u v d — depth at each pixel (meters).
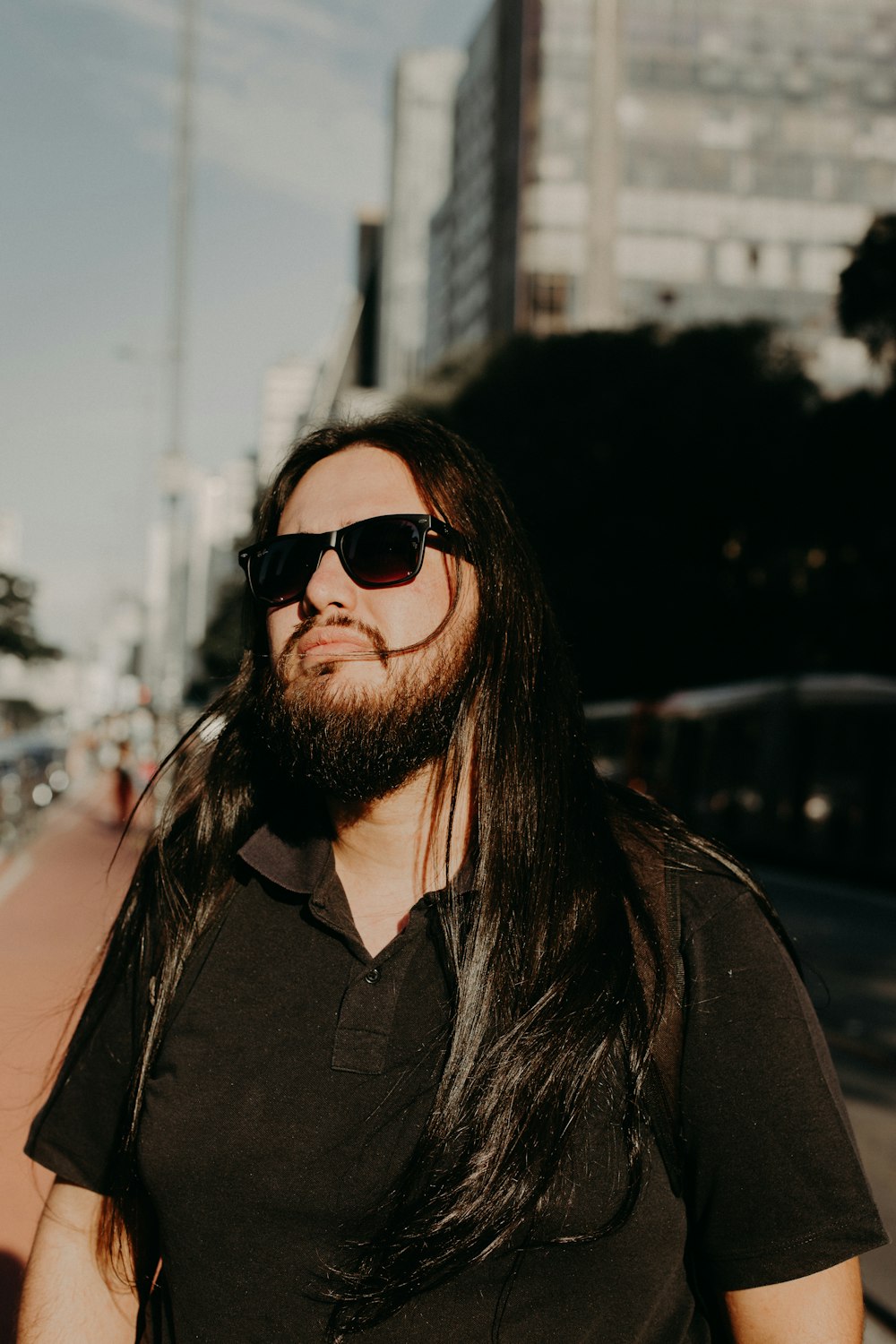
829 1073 1.24
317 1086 1.25
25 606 40.72
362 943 1.30
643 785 25.61
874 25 63.78
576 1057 1.20
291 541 1.46
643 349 30.58
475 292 71.38
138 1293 1.41
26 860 15.83
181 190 22.53
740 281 62.81
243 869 1.42
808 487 25.62
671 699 25.42
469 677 1.41
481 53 72.31
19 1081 4.89
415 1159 1.19
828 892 17.27
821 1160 1.19
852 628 25.17
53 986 6.70
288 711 1.40
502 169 67.12
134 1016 1.40
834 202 63.25
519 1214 1.16
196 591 123.75
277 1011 1.29
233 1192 1.23
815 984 9.52
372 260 125.88
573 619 29.69
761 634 28.92
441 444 1.53
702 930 1.28
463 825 1.39
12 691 99.25
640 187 62.97
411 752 1.37
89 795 32.88
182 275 22.75
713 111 63.38
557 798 1.37
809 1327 1.18
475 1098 1.20
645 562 29.27
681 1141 1.23
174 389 23.09
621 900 1.28
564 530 29.72
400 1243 1.16
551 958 1.26
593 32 63.31
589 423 29.39
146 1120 1.28
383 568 1.39
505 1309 1.17
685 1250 1.28
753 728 21.89
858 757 18.81
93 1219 1.41
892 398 21.19
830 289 62.84
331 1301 1.19
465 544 1.44
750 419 28.58
